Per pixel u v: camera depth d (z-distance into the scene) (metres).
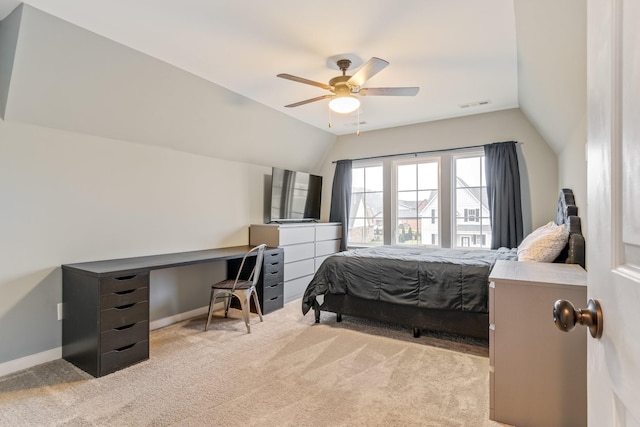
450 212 4.76
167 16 2.26
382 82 3.41
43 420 1.91
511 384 1.89
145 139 3.38
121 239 3.21
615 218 0.60
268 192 4.95
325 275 3.51
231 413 1.96
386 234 5.30
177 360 2.66
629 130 0.55
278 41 2.59
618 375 0.58
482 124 4.49
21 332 2.58
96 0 2.09
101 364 2.42
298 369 2.50
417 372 2.45
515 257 3.28
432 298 2.95
